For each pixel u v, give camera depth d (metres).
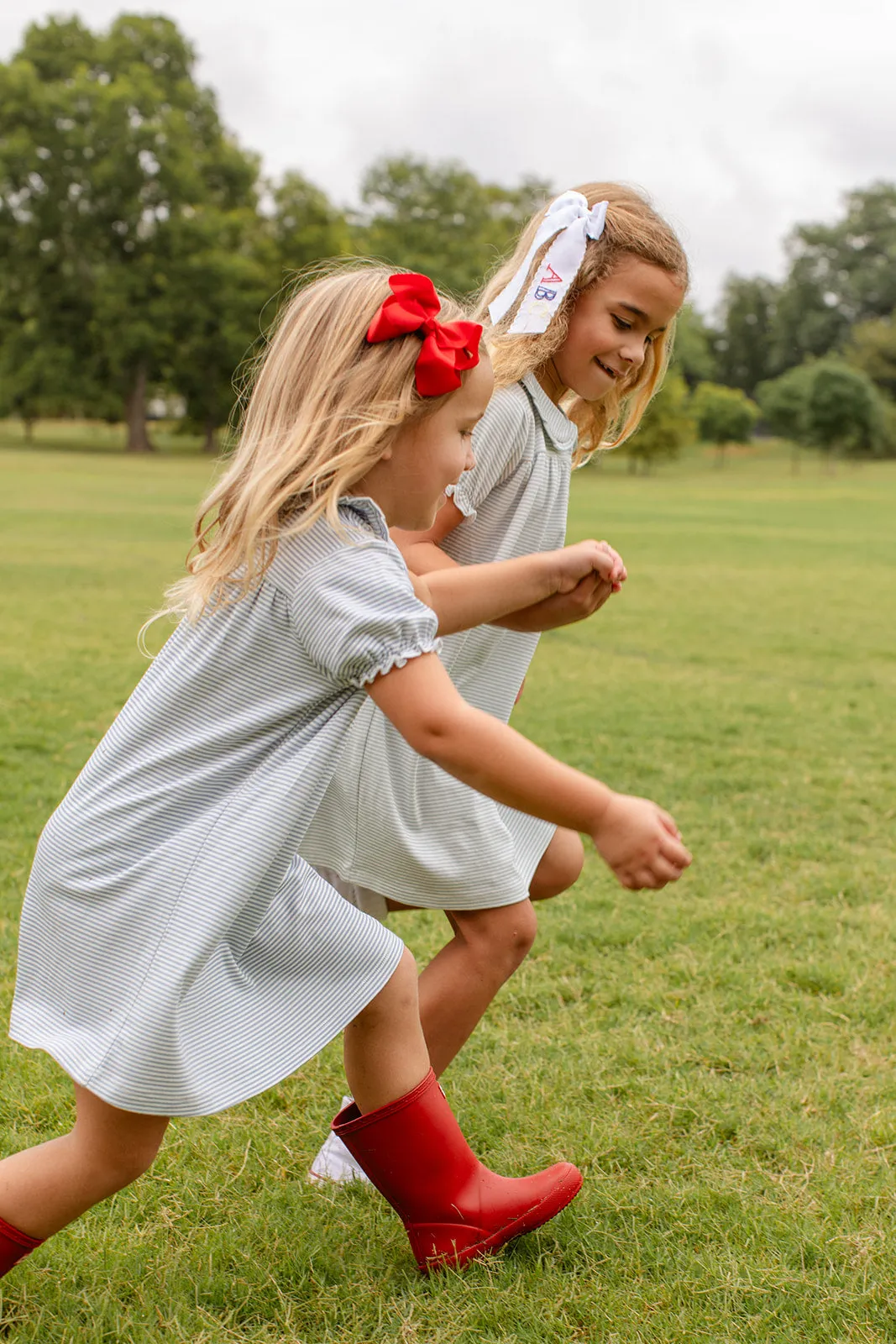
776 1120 2.29
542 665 7.73
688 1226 1.96
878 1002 2.83
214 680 1.63
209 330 55.38
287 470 1.59
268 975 1.66
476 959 2.07
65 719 5.55
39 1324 1.70
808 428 68.75
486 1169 1.89
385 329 1.61
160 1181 2.06
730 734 5.86
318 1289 1.81
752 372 105.94
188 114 57.06
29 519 18.61
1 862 3.60
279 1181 2.10
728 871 3.80
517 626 2.09
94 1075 1.54
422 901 2.04
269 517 1.58
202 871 1.56
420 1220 1.85
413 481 1.70
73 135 52.91
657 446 58.09
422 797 2.02
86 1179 1.62
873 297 97.06
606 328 2.13
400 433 1.67
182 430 60.47
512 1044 2.58
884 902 3.58
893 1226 1.96
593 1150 2.19
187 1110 1.55
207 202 56.06
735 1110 2.33
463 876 2.02
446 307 1.80
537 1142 2.22
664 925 3.31
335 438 1.60
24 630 8.20
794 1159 2.16
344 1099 2.35
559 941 3.20
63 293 55.16
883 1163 2.15
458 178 65.75
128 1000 1.56
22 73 52.91
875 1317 1.75
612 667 7.77
